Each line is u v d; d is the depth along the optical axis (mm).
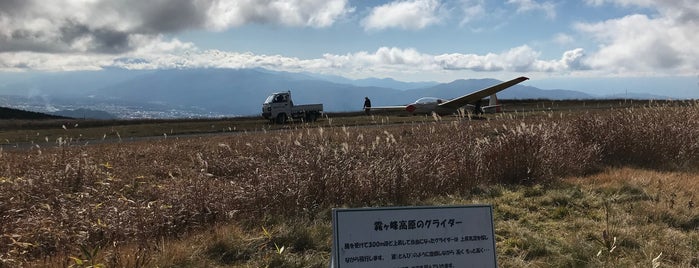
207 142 16078
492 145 8945
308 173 7039
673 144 10195
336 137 13000
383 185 7016
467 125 12078
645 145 10109
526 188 7625
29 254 4855
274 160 9234
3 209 6145
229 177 9297
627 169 8961
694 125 11211
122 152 12938
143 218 5625
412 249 2822
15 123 33562
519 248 4832
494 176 8258
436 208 2891
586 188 7445
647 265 4215
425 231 2855
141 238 5141
